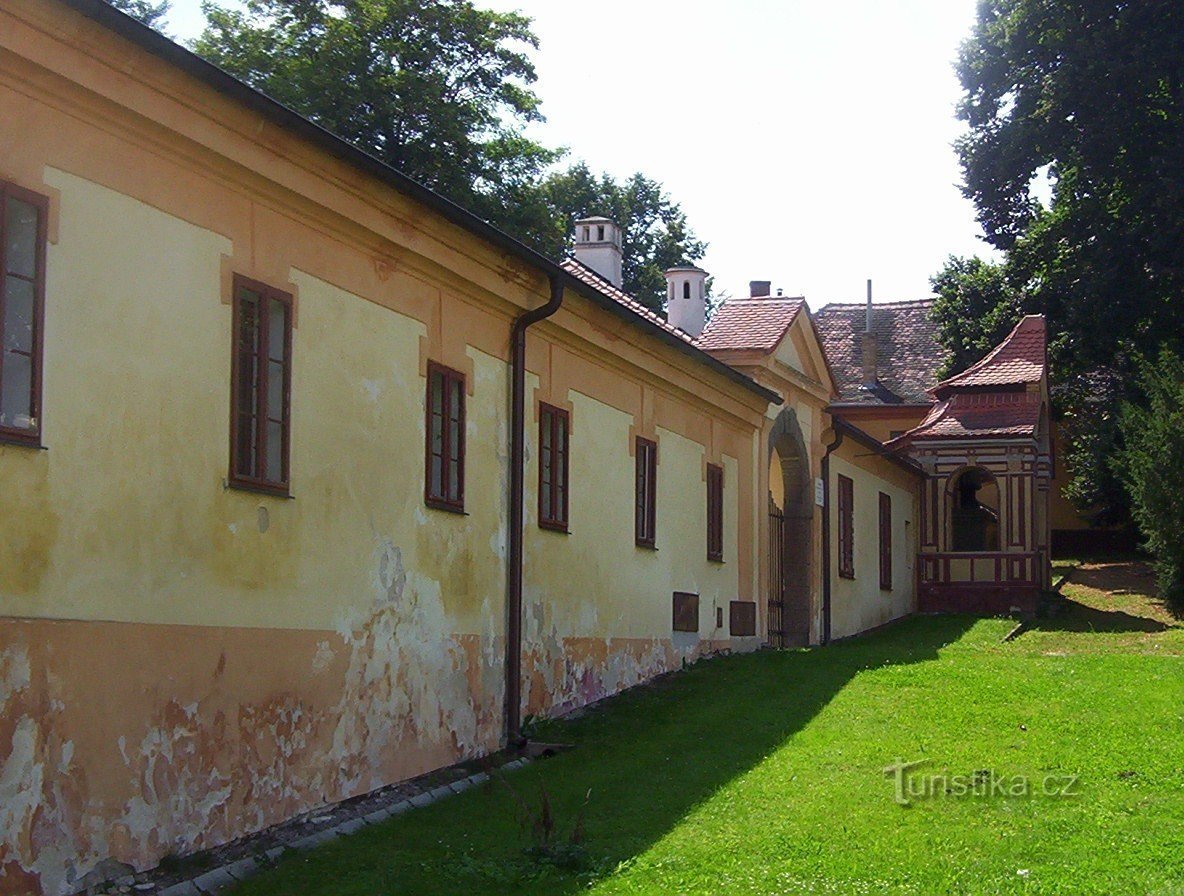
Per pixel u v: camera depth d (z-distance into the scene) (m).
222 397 11.06
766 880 10.38
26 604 9.05
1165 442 32.47
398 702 13.55
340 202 12.53
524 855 10.92
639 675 20.11
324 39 34.59
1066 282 42.72
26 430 9.11
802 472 28.59
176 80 10.24
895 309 55.31
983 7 43.09
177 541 10.48
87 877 9.43
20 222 9.20
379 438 13.40
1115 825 12.23
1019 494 38.41
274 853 10.95
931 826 12.13
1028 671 21.52
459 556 14.89
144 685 10.06
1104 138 39.69
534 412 16.94
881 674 21.05
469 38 36.38
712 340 26.02
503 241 14.97
